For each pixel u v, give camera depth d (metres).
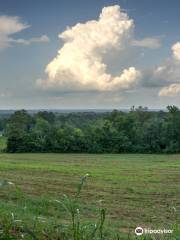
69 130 72.00
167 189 25.59
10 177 30.30
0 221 6.16
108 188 25.50
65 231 5.49
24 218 8.06
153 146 72.19
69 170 37.28
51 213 11.50
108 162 50.88
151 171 38.31
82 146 71.69
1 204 13.30
